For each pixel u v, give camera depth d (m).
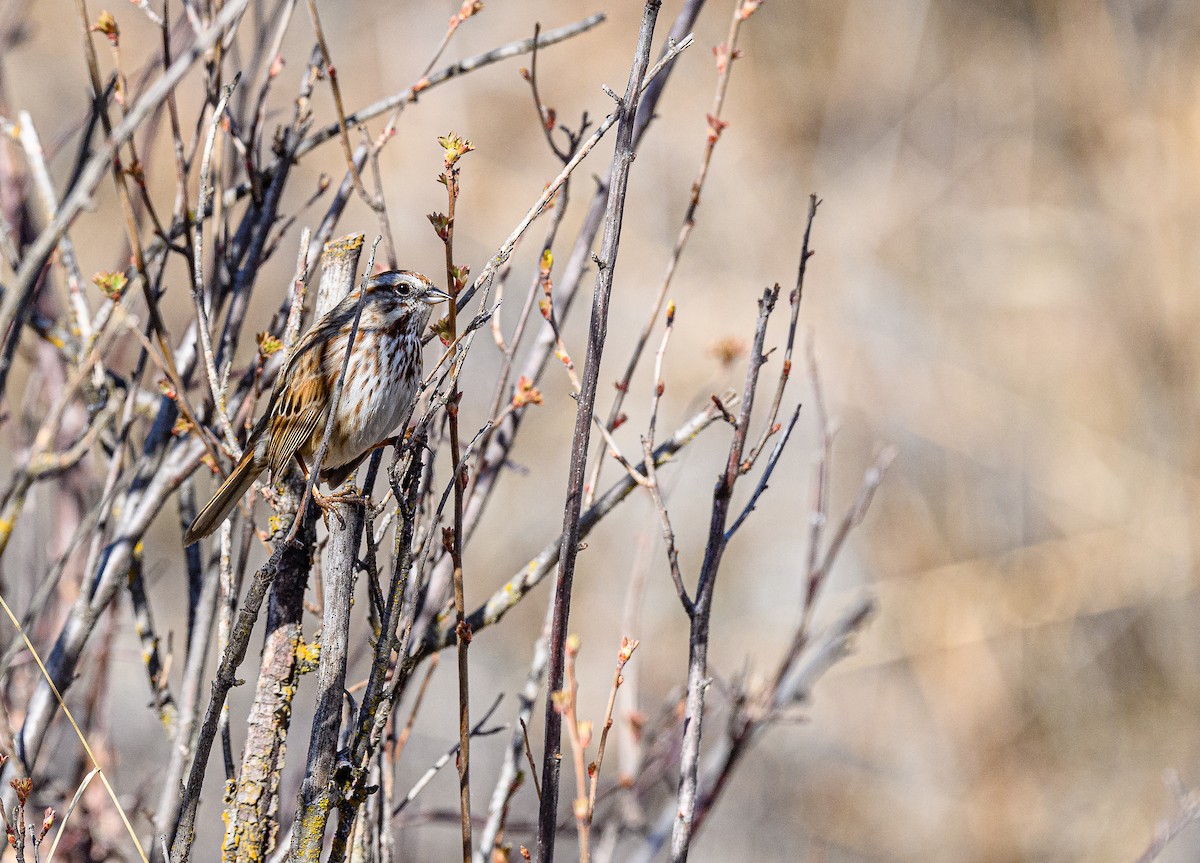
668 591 14.87
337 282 5.72
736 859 13.88
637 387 15.88
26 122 5.49
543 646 5.22
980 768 14.81
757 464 16.02
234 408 5.74
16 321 5.47
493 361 14.84
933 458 16.86
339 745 4.66
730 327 16.83
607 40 18.78
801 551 15.66
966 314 18.34
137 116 3.64
